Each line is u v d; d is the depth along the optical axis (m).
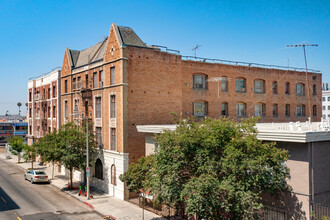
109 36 29.19
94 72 32.28
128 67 27.25
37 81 52.56
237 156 13.86
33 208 23.55
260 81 38.41
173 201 15.55
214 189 13.29
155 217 21.34
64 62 39.91
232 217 14.50
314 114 43.94
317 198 15.43
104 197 27.47
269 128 19.09
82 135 30.08
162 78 29.33
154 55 28.89
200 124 16.50
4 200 25.91
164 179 15.58
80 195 27.92
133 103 27.42
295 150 15.66
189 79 32.34
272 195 16.61
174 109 30.05
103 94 30.16
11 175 39.47
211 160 14.65
